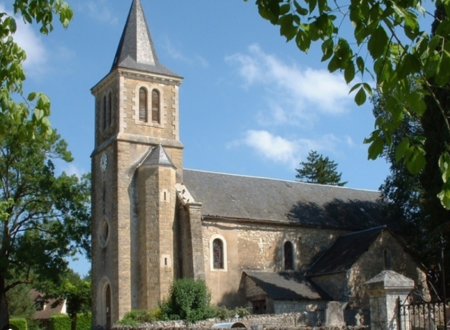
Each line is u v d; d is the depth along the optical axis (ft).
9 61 34.06
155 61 139.95
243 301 128.88
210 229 129.39
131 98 133.39
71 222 143.43
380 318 45.80
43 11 33.30
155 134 134.21
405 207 135.44
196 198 133.18
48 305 260.01
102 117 139.23
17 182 143.74
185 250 125.08
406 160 23.26
